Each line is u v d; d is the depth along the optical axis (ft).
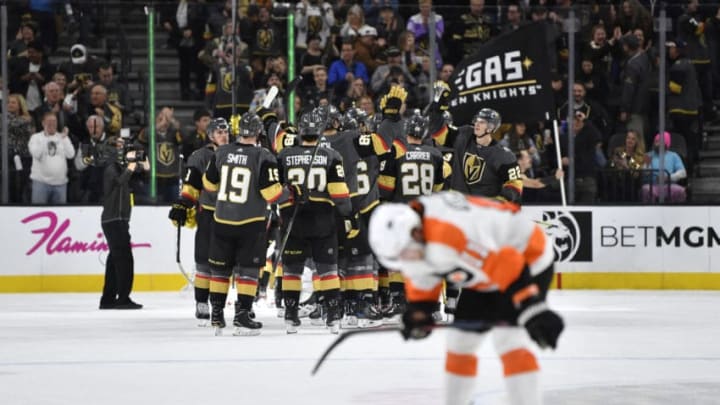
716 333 73.97
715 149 120.98
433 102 81.76
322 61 120.78
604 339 70.38
